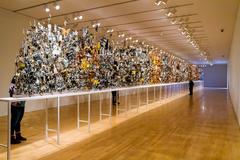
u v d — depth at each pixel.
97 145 4.13
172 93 15.93
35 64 4.12
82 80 5.25
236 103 7.16
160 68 10.43
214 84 27.11
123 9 6.54
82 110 8.12
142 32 9.62
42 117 6.76
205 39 11.44
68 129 5.34
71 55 4.94
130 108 8.73
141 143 4.26
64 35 4.86
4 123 5.91
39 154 3.66
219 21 7.89
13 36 7.16
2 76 6.89
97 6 6.30
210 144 4.21
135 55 7.68
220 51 16.39
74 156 3.57
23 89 4.01
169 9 6.42
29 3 6.21
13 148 3.96
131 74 7.31
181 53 17.17
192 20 7.73
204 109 8.63
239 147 4.03
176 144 4.20
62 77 4.66
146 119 6.60
